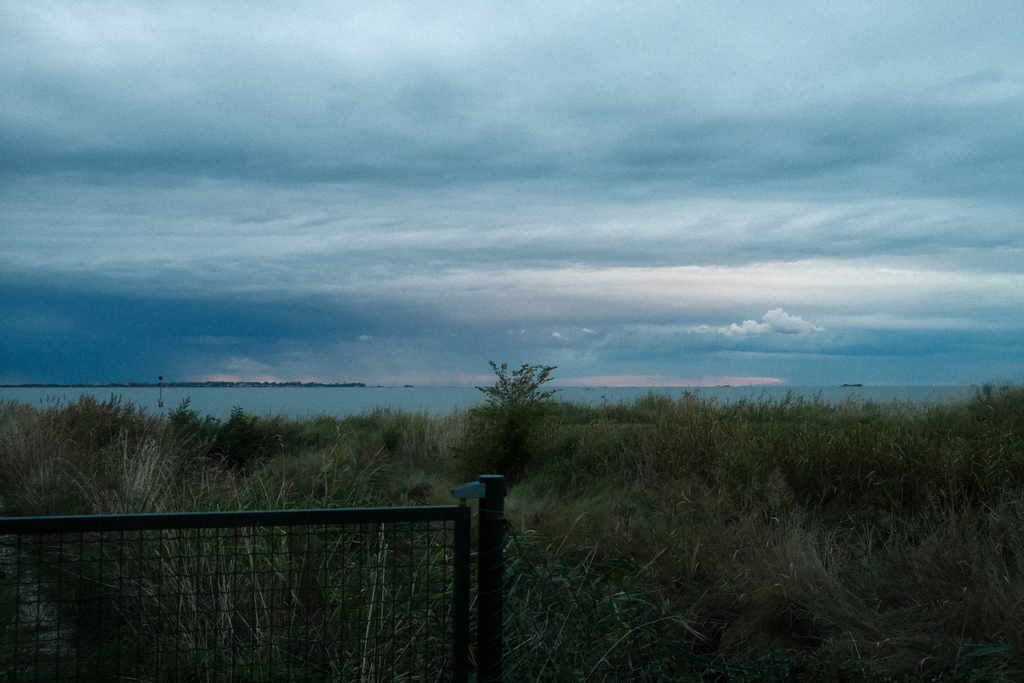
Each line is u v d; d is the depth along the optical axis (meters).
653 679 3.89
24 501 6.64
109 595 3.30
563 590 4.41
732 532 5.91
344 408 21.73
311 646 3.38
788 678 3.82
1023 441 7.35
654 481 7.91
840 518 6.39
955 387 11.62
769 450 7.82
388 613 3.50
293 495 6.02
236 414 10.88
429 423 11.97
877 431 7.85
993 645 3.97
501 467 9.52
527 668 3.70
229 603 3.42
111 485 6.83
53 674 3.14
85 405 10.80
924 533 5.69
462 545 2.72
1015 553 4.93
